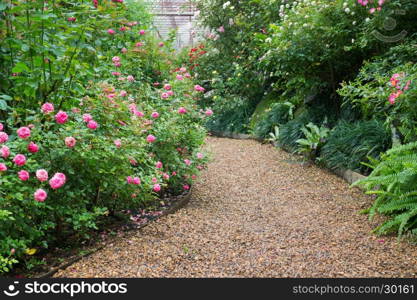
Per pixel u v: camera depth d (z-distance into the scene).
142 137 3.89
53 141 2.94
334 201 4.54
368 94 5.00
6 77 3.46
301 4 6.34
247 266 3.00
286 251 3.27
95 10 3.89
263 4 8.42
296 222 3.94
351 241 3.46
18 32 3.45
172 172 4.39
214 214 4.12
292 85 7.31
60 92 3.51
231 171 5.85
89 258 3.04
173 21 13.87
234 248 3.31
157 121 4.51
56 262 2.95
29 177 2.85
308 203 4.51
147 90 5.18
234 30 9.83
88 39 3.94
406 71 4.28
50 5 3.68
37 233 2.78
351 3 5.59
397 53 5.09
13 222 2.70
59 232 3.18
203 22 10.23
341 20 5.85
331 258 3.13
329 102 6.83
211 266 2.99
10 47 3.37
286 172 5.73
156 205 4.17
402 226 3.30
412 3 5.21
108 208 3.72
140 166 4.04
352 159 5.17
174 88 5.29
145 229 3.60
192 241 3.42
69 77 3.63
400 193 3.73
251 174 5.69
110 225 3.63
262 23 8.84
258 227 3.80
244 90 9.45
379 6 5.24
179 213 4.05
